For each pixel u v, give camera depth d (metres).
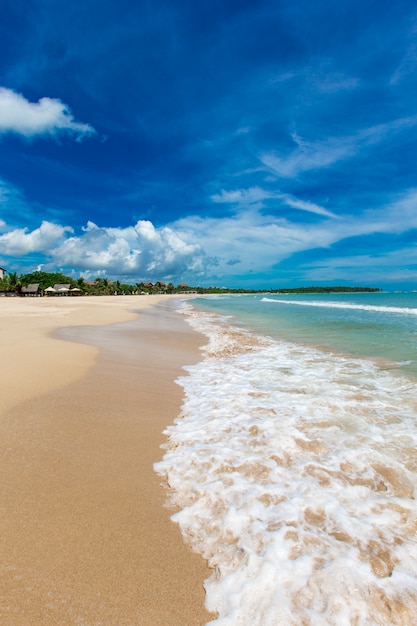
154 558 2.79
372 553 2.78
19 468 4.00
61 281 119.06
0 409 5.64
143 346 12.67
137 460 4.34
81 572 2.63
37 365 8.55
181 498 3.59
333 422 5.54
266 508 3.37
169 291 174.50
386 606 2.32
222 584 2.55
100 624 2.24
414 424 5.45
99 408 6.01
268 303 59.31
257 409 6.16
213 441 4.89
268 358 10.88
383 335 15.59
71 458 4.29
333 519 3.21
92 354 10.35
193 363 10.19
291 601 2.37
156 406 6.32
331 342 13.89
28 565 2.66
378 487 3.76
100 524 3.15
